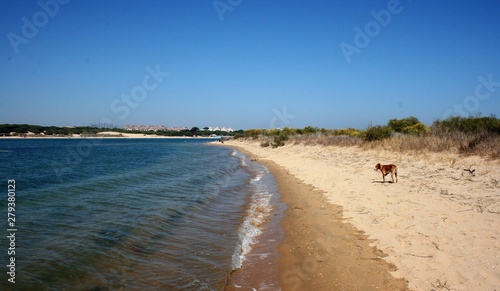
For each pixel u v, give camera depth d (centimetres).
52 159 3325
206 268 627
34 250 679
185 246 748
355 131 3875
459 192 967
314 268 609
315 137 3800
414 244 641
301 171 2031
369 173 1530
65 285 533
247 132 8575
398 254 612
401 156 1800
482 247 581
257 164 2858
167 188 1525
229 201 1283
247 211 1109
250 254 707
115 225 877
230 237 820
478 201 854
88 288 527
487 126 1797
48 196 1281
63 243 725
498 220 702
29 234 786
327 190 1306
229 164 2905
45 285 528
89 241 743
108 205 1127
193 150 5562
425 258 577
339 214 938
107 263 630
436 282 493
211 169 2461
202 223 948
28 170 2280
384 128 2527
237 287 551
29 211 1027
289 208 1098
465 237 633
